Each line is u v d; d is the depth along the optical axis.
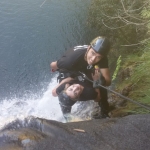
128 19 6.78
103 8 7.63
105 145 2.26
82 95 3.88
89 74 3.97
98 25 7.67
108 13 7.48
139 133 2.38
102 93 3.99
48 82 6.49
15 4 9.27
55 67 4.08
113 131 2.41
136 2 6.51
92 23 7.89
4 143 2.23
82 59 3.86
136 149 2.25
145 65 4.14
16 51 7.61
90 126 2.46
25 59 7.34
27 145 2.17
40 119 2.44
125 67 5.15
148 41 4.88
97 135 2.35
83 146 2.22
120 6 7.17
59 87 3.98
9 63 7.26
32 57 7.40
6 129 2.39
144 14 5.36
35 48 7.68
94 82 3.76
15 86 6.45
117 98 4.47
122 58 6.10
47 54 7.47
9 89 6.33
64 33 8.10
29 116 2.51
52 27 8.37
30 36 8.07
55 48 7.63
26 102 5.24
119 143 2.29
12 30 8.29
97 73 3.87
